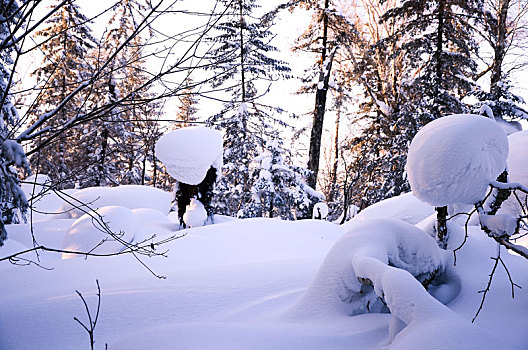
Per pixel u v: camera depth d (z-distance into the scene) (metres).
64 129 2.43
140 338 2.58
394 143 16.16
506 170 3.83
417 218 10.21
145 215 11.41
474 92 13.70
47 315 3.71
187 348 2.35
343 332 2.79
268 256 7.12
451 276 3.84
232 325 2.76
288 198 15.21
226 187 17.25
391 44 17.14
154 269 5.93
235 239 7.94
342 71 19.94
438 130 3.44
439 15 14.74
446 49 15.52
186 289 4.31
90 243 6.96
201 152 9.27
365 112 21.58
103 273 5.66
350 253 3.45
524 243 5.32
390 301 2.57
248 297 4.11
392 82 19.98
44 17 2.17
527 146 6.22
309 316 3.29
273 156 15.03
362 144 19.92
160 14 2.22
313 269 4.96
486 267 3.80
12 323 3.59
